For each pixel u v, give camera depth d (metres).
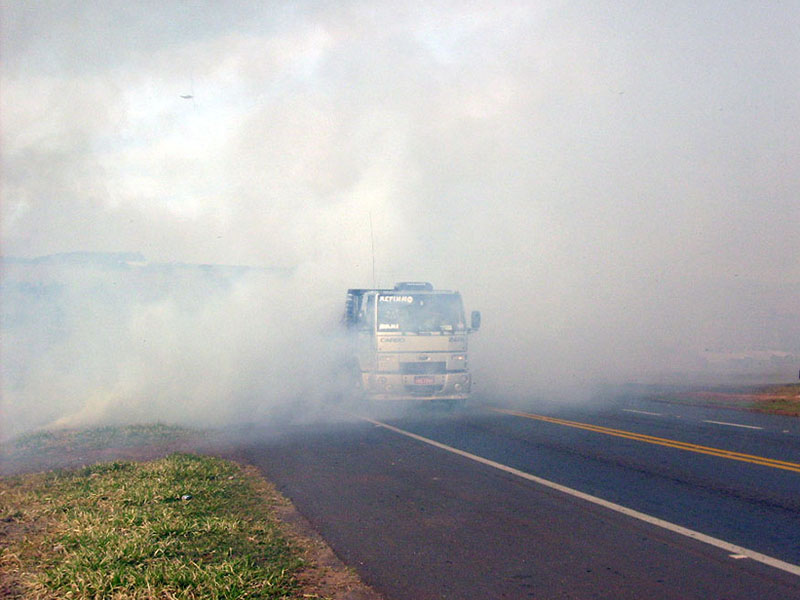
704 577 4.55
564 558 5.00
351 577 4.68
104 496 6.87
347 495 7.03
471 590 4.43
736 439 10.16
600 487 7.17
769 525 5.69
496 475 7.86
